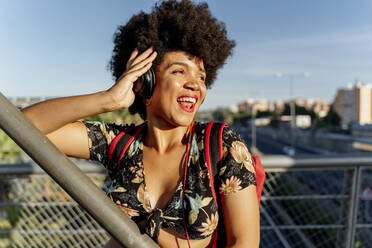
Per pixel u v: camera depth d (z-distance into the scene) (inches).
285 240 76.6
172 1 39.5
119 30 43.9
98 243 78.9
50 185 78.2
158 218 34.9
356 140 1390.3
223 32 40.3
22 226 80.0
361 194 75.0
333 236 77.0
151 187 38.1
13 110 27.8
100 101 35.1
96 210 29.0
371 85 2342.5
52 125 35.9
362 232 76.4
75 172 28.6
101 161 41.7
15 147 122.0
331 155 74.1
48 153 28.0
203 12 38.8
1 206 77.7
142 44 37.5
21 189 78.4
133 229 30.2
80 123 41.3
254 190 34.5
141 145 39.9
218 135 35.9
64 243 80.7
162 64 36.7
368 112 2354.8
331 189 76.2
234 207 33.5
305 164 72.7
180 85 36.1
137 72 35.9
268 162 73.0
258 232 33.6
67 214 78.4
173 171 37.3
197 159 35.5
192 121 38.8
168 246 36.2
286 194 77.2
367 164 72.6
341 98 2623.0
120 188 38.6
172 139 38.4
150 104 38.9
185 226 35.0
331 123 2122.3
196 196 34.7
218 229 35.7
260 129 3248.0
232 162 34.3
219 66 40.5
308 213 77.4
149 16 37.7
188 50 36.2
